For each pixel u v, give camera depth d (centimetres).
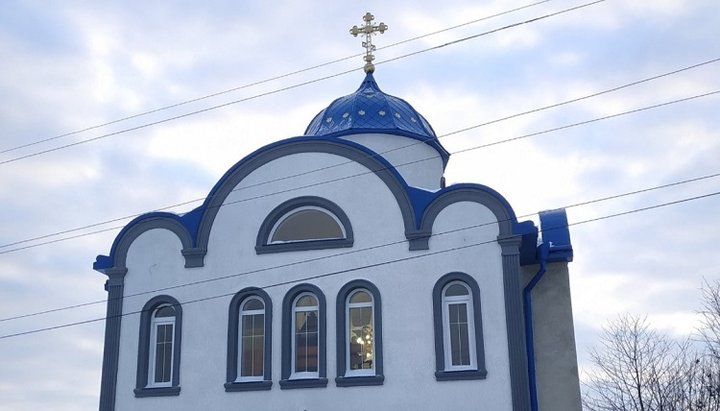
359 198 2092
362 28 2838
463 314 1977
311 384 1970
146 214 2175
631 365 3416
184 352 2058
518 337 1909
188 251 2125
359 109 2609
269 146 2164
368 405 1933
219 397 2008
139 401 2041
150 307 2111
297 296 2075
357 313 2034
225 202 2158
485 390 1891
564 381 2136
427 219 2031
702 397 3350
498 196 2008
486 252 1983
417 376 1928
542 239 2209
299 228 2134
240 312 2092
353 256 2052
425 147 2634
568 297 2197
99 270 2167
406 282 2002
